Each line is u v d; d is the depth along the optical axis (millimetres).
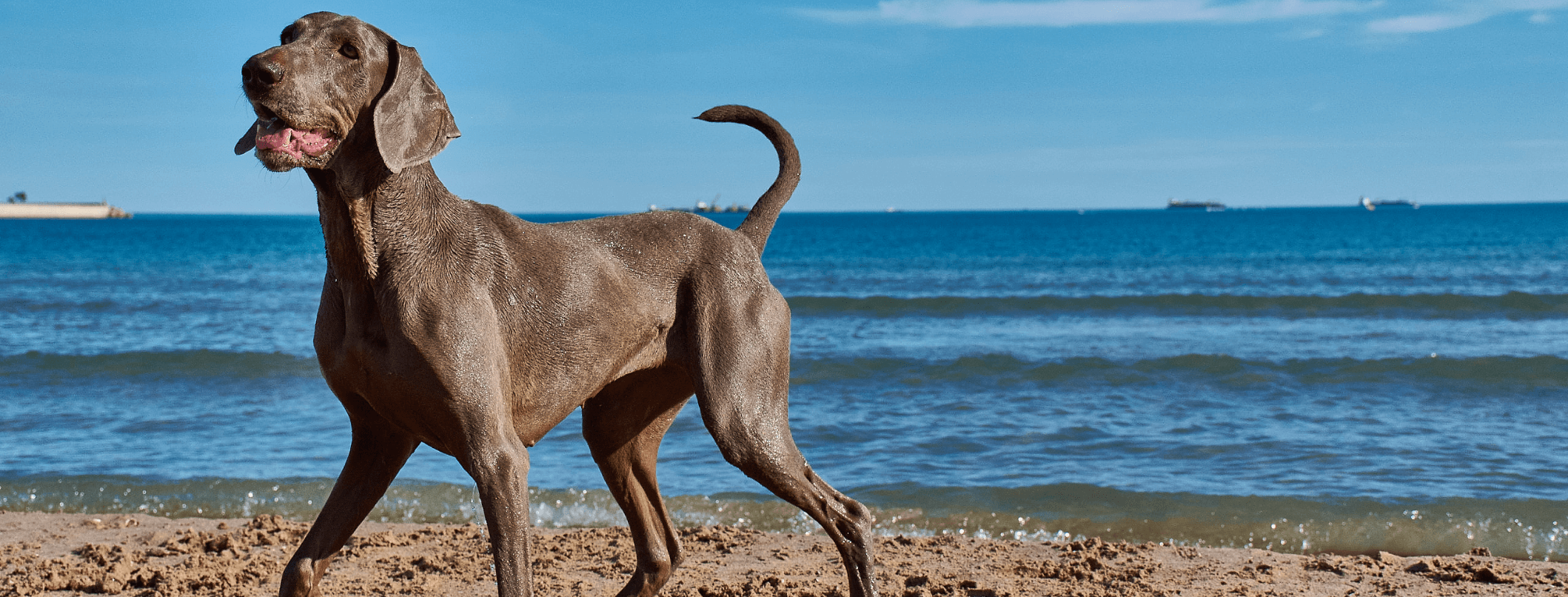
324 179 3648
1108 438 9789
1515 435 9781
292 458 9164
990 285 30828
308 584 3930
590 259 4145
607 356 4148
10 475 8508
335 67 3518
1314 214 176500
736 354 4320
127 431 10250
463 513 7566
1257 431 10023
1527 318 19719
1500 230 72875
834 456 9195
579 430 10180
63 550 6324
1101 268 38844
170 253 53281
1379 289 27391
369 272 3670
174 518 7359
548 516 7504
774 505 7652
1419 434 9859
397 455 4137
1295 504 7559
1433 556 6449
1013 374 13281
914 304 22391
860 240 72188
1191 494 7832
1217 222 117250
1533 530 6949
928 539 6660
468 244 3852
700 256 4414
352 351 3723
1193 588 5598
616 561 6066
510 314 3898
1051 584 5672
